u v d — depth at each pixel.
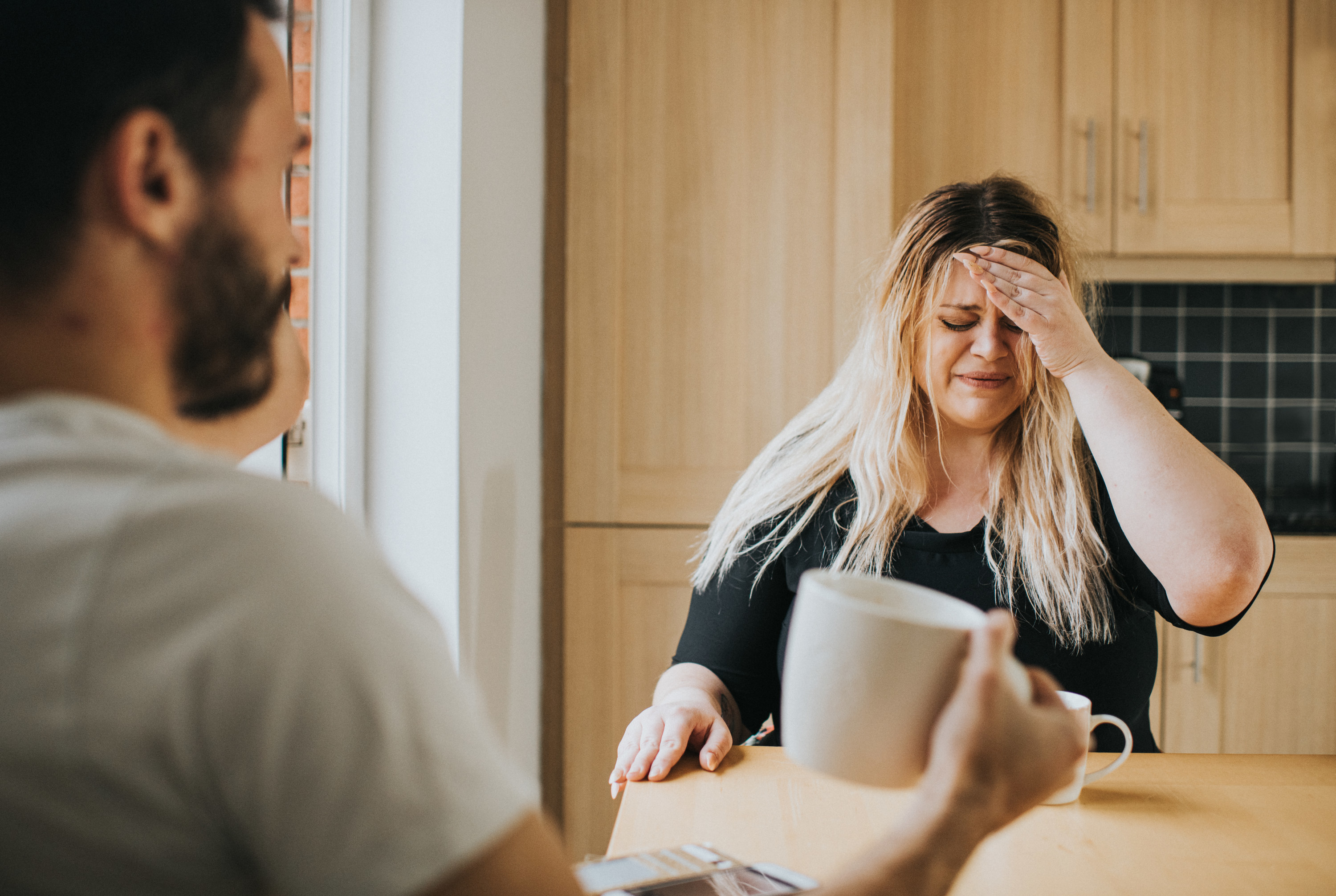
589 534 1.94
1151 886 0.57
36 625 0.26
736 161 1.94
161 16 0.32
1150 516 0.97
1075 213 2.03
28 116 0.30
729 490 1.94
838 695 0.40
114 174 0.31
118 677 0.26
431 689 0.29
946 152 2.04
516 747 1.87
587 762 1.93
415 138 1.77
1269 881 0.58
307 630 0.27
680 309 1.94
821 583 0.44
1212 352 2.46
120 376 0.32
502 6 1.80
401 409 1.78
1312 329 2.44
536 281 1.85
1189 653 1.93
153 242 0.32
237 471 0.30
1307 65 2.00
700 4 1.93
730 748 0.83
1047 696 0.40
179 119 0.32
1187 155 2.02
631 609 1.94
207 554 0.27
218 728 0.26
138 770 0.26
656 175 1.94
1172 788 0.73
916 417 1.15
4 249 0.30
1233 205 2.02
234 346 0.35
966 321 1.08
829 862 0.62
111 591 0.26
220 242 0.34
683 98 1.93
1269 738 1.92
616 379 1.93
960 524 1.13
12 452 0.28
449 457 1.78
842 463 1.18
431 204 1.77
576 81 1.92
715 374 1.94
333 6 1.70
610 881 0.55
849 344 1.92
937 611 0.43
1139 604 1.10
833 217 1.93
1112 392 1.01
